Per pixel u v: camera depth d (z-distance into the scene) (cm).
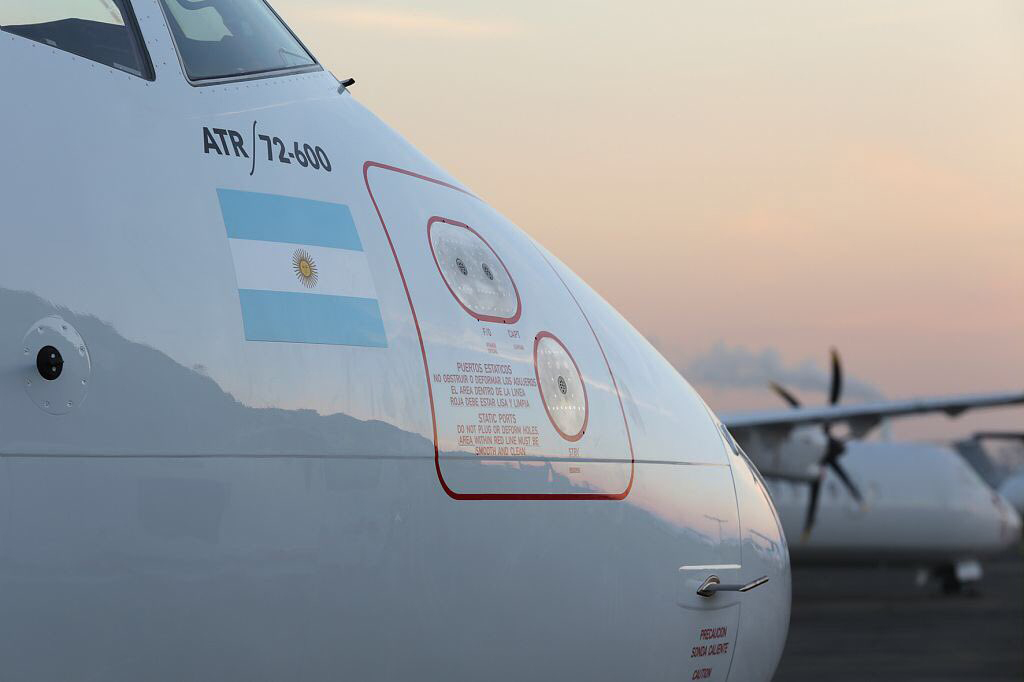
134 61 571
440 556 603
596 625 684
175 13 602
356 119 695
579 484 684
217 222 558
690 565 753
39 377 474
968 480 5750
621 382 755
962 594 6575
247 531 527
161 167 549
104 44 562
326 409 565
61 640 472
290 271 579
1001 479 11219
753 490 840
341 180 641
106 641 484
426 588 596
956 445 8406
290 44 685
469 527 618
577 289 790
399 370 605
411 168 709
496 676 630
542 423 674
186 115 578
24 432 468
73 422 481
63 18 552
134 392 500
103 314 498
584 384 720
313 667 551
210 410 521
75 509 477
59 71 535
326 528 556
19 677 461
